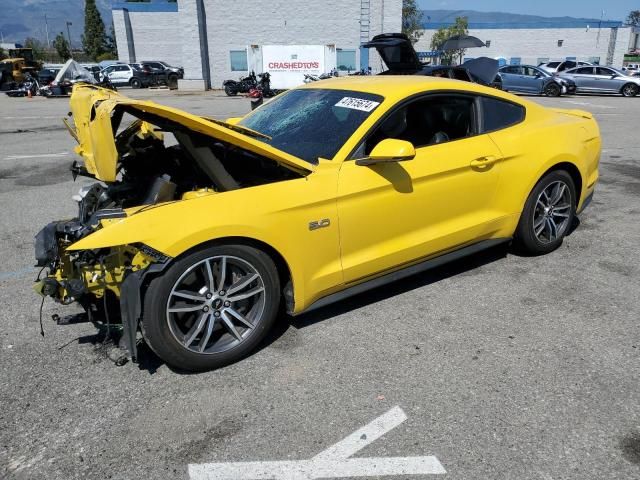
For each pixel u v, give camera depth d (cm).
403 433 246
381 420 254
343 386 280
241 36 3041
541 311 357
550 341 321
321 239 309
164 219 264
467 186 370
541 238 445
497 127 398
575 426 248
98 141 272
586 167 451
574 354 306
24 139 1157
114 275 283
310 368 297
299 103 393
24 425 254
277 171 326
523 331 332
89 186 365
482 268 429
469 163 367
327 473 224
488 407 262
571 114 482
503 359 302
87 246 251
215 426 252
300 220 298
